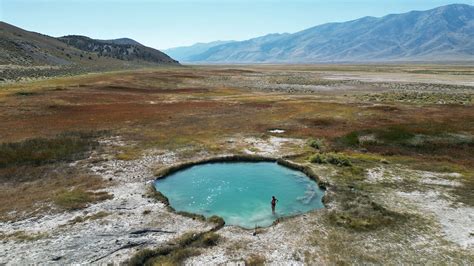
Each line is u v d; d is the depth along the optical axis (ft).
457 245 69.15
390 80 428.15
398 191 96.89
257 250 68.18
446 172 111.45
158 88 344.28
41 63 489.67
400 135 148.25
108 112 209.05
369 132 155.63
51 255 64.69
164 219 80.23
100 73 494.59
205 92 316.60
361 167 117.50
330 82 414.41
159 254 66.49
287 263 63.82
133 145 143.13
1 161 114.21
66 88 291.17
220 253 67.15
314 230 75.82
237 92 320.91
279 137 157.58
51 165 116.26
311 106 230.68
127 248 67.92
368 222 78.54
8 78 342.44
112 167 116.26
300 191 99.76
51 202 87.35
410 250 67.62
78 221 78.13
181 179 109.40
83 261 63.05
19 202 86.94
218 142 149.28
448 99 253.03
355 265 63.05
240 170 118.21
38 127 165.27
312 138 153.48
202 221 79.77
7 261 62.49
